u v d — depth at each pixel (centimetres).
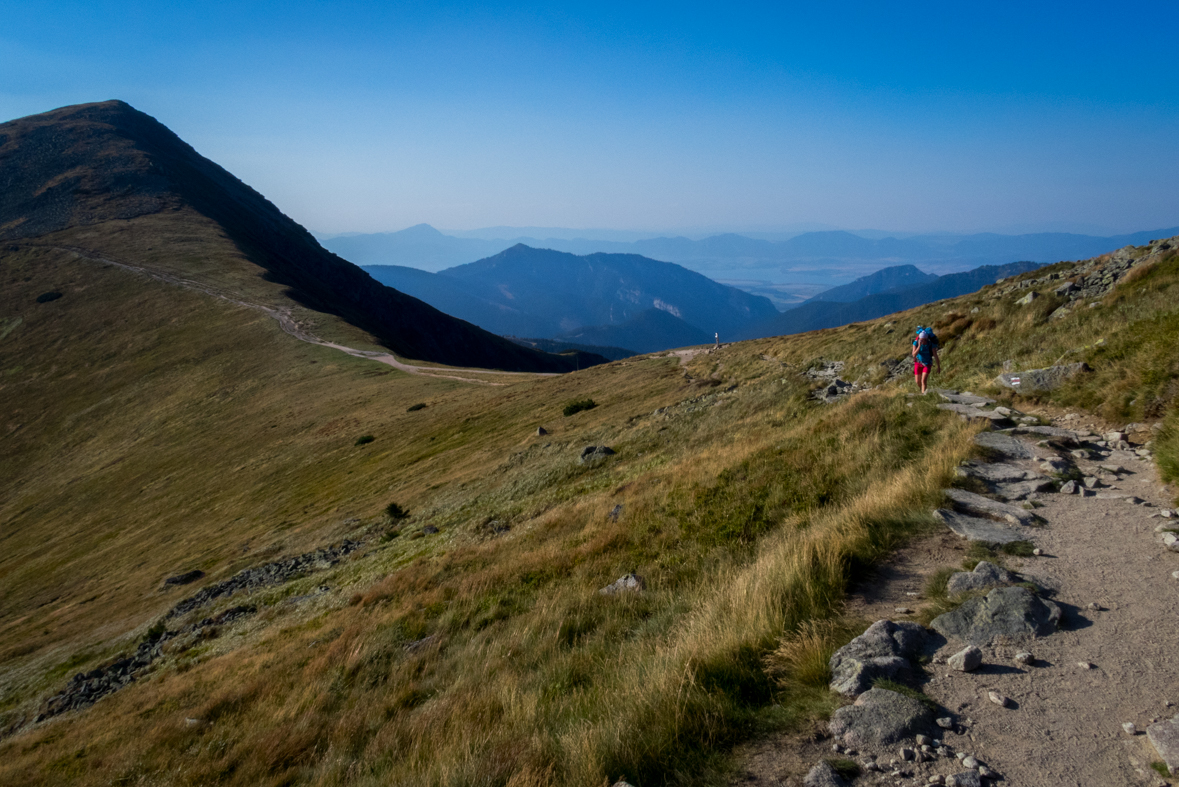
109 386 9681
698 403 3322
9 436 8912
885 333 3503
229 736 1057
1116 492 812
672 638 702
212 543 4522
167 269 13625
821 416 1755
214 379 9269
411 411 6550
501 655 910
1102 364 1270
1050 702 431
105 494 6719
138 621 3247
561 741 501
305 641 1577
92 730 1585
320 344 10306
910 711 425
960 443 1055
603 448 2900
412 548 2550
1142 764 364
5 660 3341
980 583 599
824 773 376
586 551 1339
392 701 905
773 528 1062
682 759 437
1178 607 529
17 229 15588
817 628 566
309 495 4941
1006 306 2592
